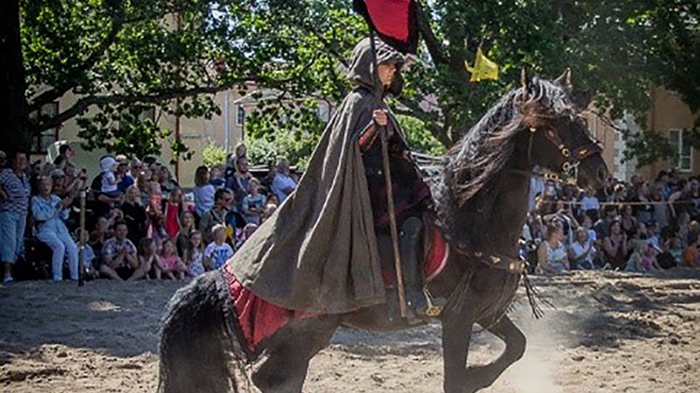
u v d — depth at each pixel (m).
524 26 16.33
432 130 19.02
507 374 7.43
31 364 7.35
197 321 5.03
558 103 5.29
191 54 17.73
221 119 42.47
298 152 32.16
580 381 7.21
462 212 5.32
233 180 14.05
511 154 5.32
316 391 6.75
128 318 9.51
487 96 16.23
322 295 5.02
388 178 5.11
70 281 12.10
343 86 19.78
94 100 18.28
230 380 5.05
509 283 5.38
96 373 7.21
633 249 17.03
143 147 18.86
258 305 5.10
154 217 12.86
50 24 17.77
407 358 8.04
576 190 17.14
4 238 12.00
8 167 13.35
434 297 5.24
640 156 21.02
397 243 5.10
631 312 10.84
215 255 12.74
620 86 17.95
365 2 5.23
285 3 17.89
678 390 6.92
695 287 13.71
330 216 5.04
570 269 16.09
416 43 5.39
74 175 12.90
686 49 19.38
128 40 17.98
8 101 16.52
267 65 19.39
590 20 18.58
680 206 18.98
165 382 5.02
